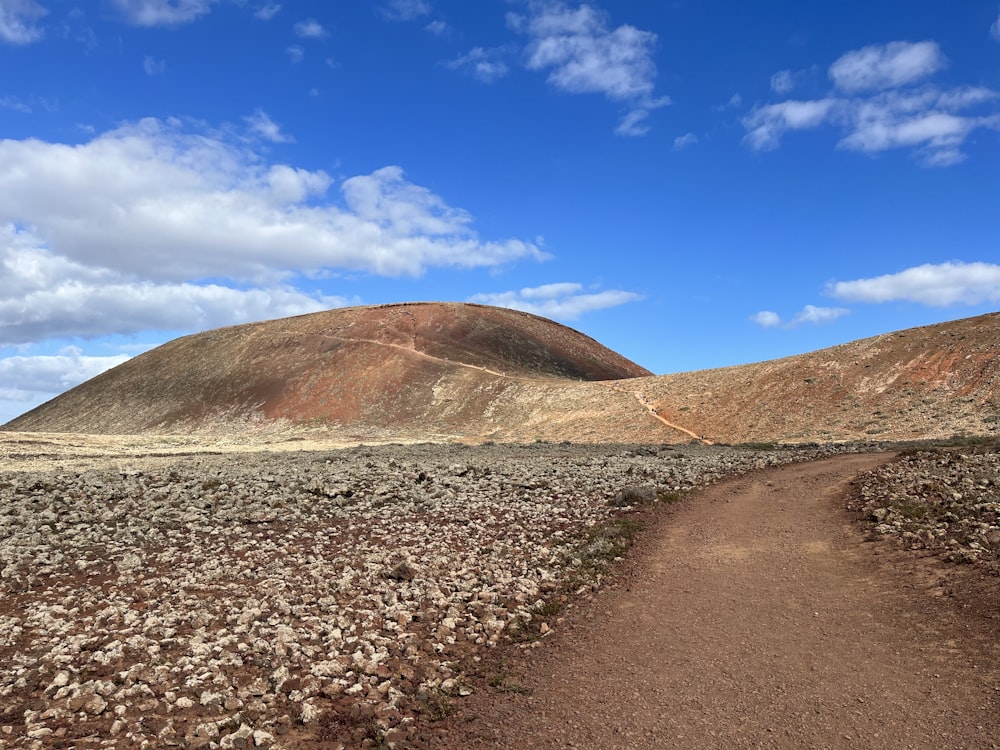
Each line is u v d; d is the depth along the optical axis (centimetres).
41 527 1540
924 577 1123
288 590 1122
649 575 1269
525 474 2702
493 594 1121
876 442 5331
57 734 621
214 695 712
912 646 851
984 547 1212
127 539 1466
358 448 6209
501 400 12331
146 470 2759
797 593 1117
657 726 673
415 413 13062
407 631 951
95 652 820
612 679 795
